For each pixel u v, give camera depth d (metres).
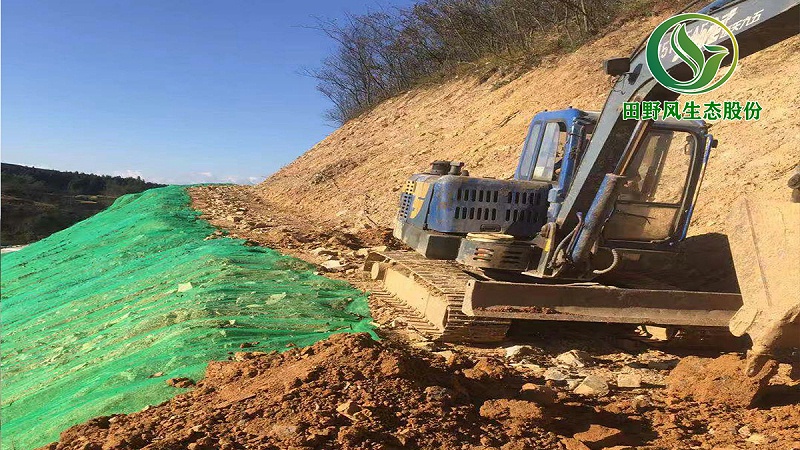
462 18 28.78
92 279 13.23
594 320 6.86
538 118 8.55
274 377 5.08
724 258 9.10
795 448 4.47
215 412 4.54
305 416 4.35
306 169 30.53
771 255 4.91
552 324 7.87
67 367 7.36
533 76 21.23
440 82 29.19
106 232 18.42
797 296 4.61
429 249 8.20
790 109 11.08
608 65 6.98
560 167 8.02
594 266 7.51
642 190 7.52
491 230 8.09
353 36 37.38
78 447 4.14
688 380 5.67
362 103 38.44
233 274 9.65
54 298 12.41
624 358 6.96
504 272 8.20
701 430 4.93
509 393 5.47
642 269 7.62
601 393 5.68
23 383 7.45
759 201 5.12
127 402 5.05
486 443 4.38
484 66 25.75
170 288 9.71
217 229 15.86
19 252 21.53
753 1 5.73
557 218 7.65
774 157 10.44
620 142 7.14
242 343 6.34
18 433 5.38
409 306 8.41
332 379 4.94
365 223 17.30
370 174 23.50
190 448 3.98
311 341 6.52
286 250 12.97
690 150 7.51
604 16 20.75
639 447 4.55
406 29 32.69
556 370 6.30
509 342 7.31
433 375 5.41
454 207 8.14
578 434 4.66
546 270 7.48
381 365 5.16
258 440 4.09
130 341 7.27
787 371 6.30
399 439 4.23
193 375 5.46
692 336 7.08
